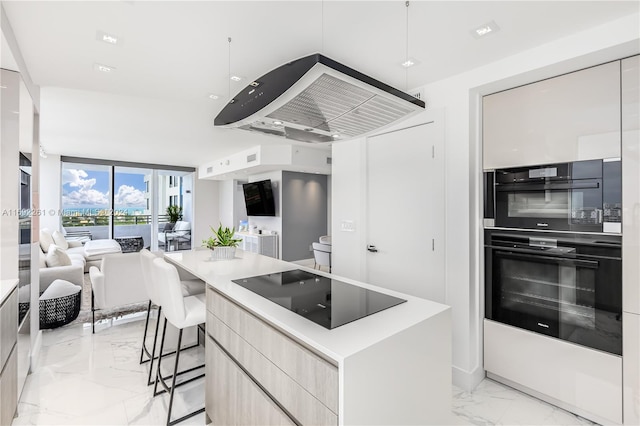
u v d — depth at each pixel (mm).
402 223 2828
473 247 2398
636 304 1784
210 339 1906
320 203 7727
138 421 1959
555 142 2088
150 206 8188
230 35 1962
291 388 1252
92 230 7359
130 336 3248
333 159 3461
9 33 1852
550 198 2123
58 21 1815
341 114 1510
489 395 2279
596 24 1771
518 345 2279
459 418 2025
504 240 2357
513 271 2322
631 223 1795
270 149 5836
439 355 1429
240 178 8500
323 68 1094
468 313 2352
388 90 1308
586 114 1961
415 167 2725
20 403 2131
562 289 2076
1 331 1730
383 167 2986
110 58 2281
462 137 2391
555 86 2094
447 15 1721
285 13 1730
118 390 2281
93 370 2559
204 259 2688
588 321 1965
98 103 3332
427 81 2562
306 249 7484
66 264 4320
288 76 1211
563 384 2070
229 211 8883
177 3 1649
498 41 1970
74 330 3400
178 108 3500
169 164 8172
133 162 7695
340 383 1025
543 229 2152
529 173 2213
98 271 3496
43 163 6637
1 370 1737
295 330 1210
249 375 1532
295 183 7242
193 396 2221
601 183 1899
